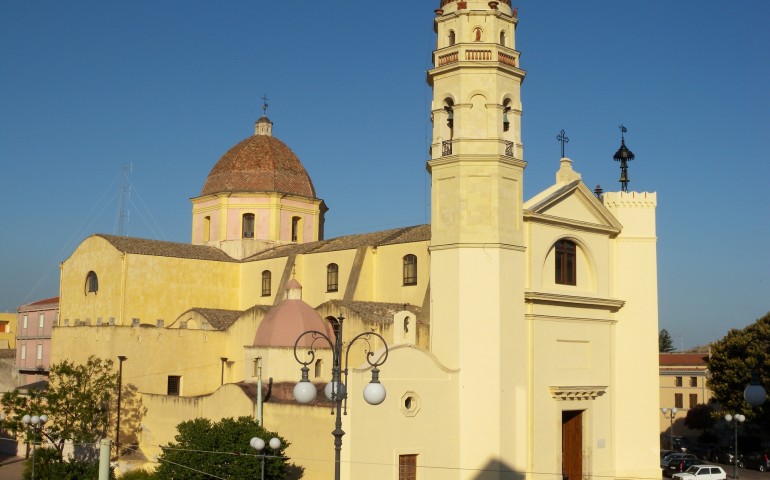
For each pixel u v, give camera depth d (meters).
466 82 40.97
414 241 48.72
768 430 66.44
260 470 35.03
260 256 60.53
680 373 85.94
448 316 39.78
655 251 48.09
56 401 47.25
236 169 65.38
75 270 59.69
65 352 52.78
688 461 59.28
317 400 38.66
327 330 44.38
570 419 44.75
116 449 48.16
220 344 53.06
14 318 107.81
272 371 42.03
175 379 51.47
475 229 39.91
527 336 41.66
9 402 48.81
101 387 48.09
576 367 44.47
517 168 41.16
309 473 37.00
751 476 58.81
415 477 37.09
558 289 43.94
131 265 56.22
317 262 54.91
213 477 35.34
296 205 65.19
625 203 48.34
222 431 36.62
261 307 50.66
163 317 57.22
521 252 41.00
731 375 67.25
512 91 41.84
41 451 46.19
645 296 47.75
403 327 38.53
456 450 38.66
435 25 43.03
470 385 38.94
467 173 40.28
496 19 41.69
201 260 59.44
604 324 46.53
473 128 40.72
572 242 45.75
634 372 47.16
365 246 51.25
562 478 43.03
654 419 46.88
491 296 39.47
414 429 37.09
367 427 35.47
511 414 39.28
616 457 46.25
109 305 56.34
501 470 38.38
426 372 37.84
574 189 45.12
